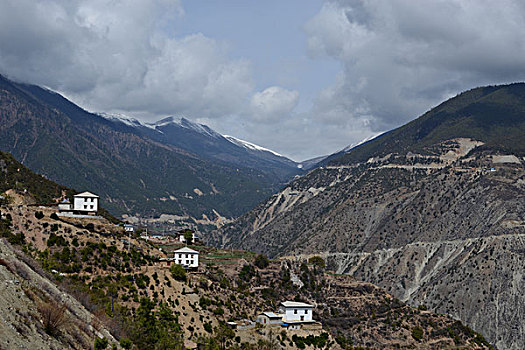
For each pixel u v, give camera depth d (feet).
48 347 147.23
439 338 581.94
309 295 602.03
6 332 136.67
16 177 629.51
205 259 612.70
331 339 480.23
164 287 397.39
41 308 164.35
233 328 415.64
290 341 431.84
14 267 188.55
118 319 256.32
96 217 488.44
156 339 269.03
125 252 423.23
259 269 612.29
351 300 618.85
